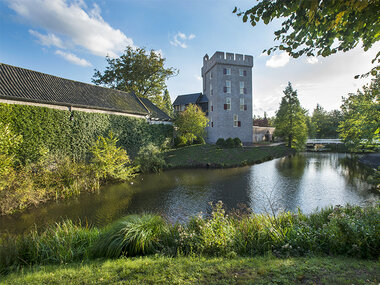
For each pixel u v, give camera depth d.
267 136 44.09
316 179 13.88
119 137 17.34
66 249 4.20
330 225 3.95
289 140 32.81
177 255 3.86
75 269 3.33
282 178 14.27
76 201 9.80
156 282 2.64
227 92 30.55
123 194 10.87
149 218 4.88
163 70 32.06
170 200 9.92
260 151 25.80
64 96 14.98
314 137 46.53
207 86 34.22
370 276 2.40
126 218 4.82
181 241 4.27
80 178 11.38
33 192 9.02
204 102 35.34
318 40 2.98
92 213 8.43
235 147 26.84
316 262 2.99
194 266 3.07
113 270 3.11
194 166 19.02
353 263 2.86
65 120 13.36
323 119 51.22
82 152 14.38
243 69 31.39
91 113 15.08
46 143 12.25
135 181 13.72
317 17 2.44
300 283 2.36
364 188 11.66
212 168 18.42
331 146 33.62
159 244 4.24
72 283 2.75
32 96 12.79
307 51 3.12
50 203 9.52
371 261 2.94
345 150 30.33
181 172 16.75
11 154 9.91
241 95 31.31
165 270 2.97
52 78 15.95
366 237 3.25
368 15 2.19
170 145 25.17
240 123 31.33
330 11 2.27
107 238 4.24
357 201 9.59
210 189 11.74
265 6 2.52
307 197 10.23
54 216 8.14
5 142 8.92
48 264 3.87
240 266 3.00
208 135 33.34
